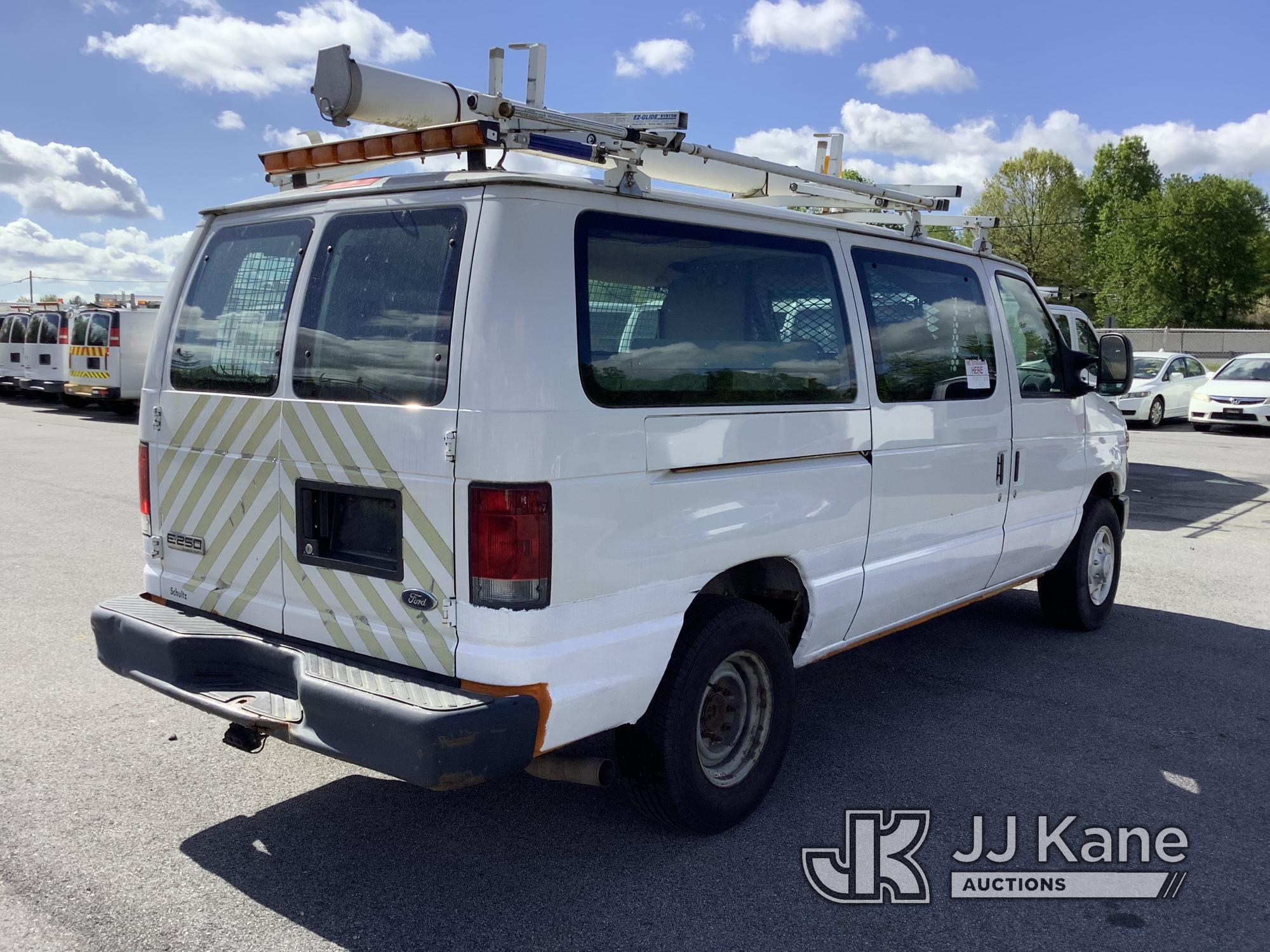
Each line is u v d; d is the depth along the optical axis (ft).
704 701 11.52
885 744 14.74
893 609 14.69
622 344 10.32
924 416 14.49
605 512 10.03
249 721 10.32
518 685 9.52
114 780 13.10
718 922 10.16
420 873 10.98
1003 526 16.85
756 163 12.35
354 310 10.52
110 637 12.01
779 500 12.05
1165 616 21.91
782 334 12.25
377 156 10.99
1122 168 258.37
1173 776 13.74
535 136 10.12
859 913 10.36
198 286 12.34
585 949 9.65
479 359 9.43
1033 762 14.14
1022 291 17.62
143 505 12.85
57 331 72.95
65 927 9.79
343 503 10.63
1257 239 198.80
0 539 27.32
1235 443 55.62
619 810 12.60
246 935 9.73
